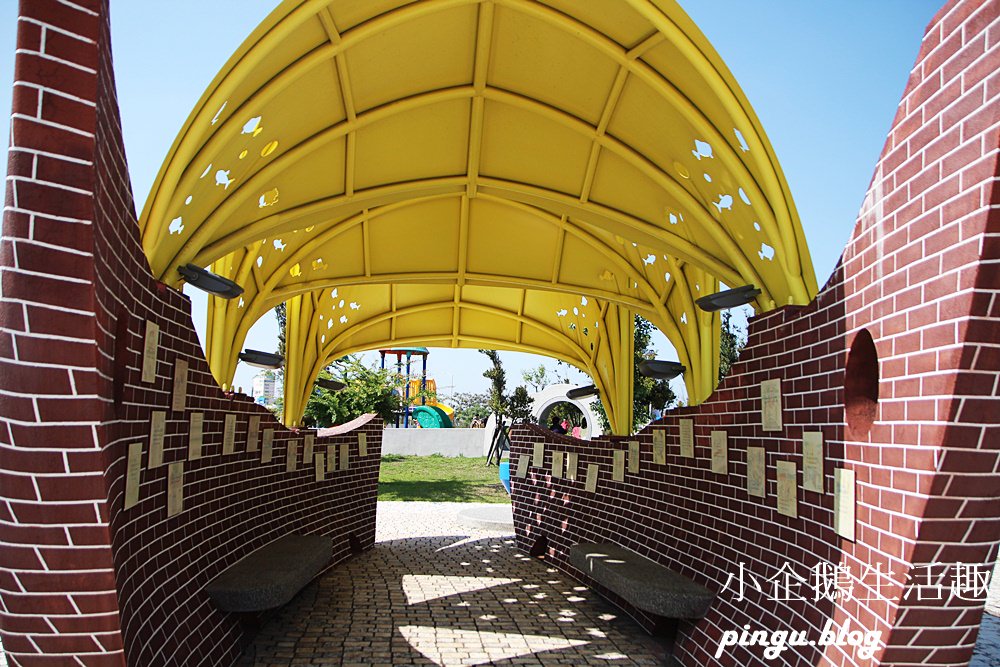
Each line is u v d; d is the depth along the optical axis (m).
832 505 4.09
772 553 4.84
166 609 4.36
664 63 5.59
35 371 2.76
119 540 3.53
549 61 6.25
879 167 3.64
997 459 3.01
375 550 10.73
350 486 10.17
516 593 8.02
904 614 3.29
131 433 3.88
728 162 5.62
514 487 11.42
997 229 2.73
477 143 7.30
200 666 4.77
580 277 10.37
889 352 3.49
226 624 5.51
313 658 5.68
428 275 10.35
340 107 6.19
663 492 6.89
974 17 2.84
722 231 6.36
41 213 2.68
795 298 5.52
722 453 5.75
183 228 5.28
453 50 6.18
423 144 7.25
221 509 5.81
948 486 3.08
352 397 22.55
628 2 4.99
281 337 19.44
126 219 3.65
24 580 3.03
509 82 6.61
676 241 7.18
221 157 5.24
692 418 6.36
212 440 5.57
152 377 4.29
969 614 3.28
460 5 5.63
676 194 6.57
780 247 5.55
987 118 2.74
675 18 4.96
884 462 3.51
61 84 2.65
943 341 3.01
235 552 6.05
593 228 9.36
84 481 2.91
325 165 6.74
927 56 3.20
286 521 7.71
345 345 13.24
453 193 8.14
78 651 3.22
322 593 7.86
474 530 12.90
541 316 12.72
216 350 8.59
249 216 6.45
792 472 4.64
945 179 3.02
